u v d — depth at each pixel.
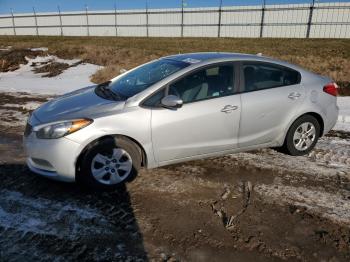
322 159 4.55
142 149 3.68
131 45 24.70
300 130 4.55
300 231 2.95
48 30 40.41
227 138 4.04
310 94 4.46
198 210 3.26
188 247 2.72
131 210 3.24
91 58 17.56
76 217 3.10
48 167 3.49
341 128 6.12
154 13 34.59
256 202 3.42
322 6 27.70
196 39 29.73
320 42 24.28
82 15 37.91
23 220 3.03
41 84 11.63
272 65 4.31
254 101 4.06
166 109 3.66
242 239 2.83
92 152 3.46
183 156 3.89
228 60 4.06
